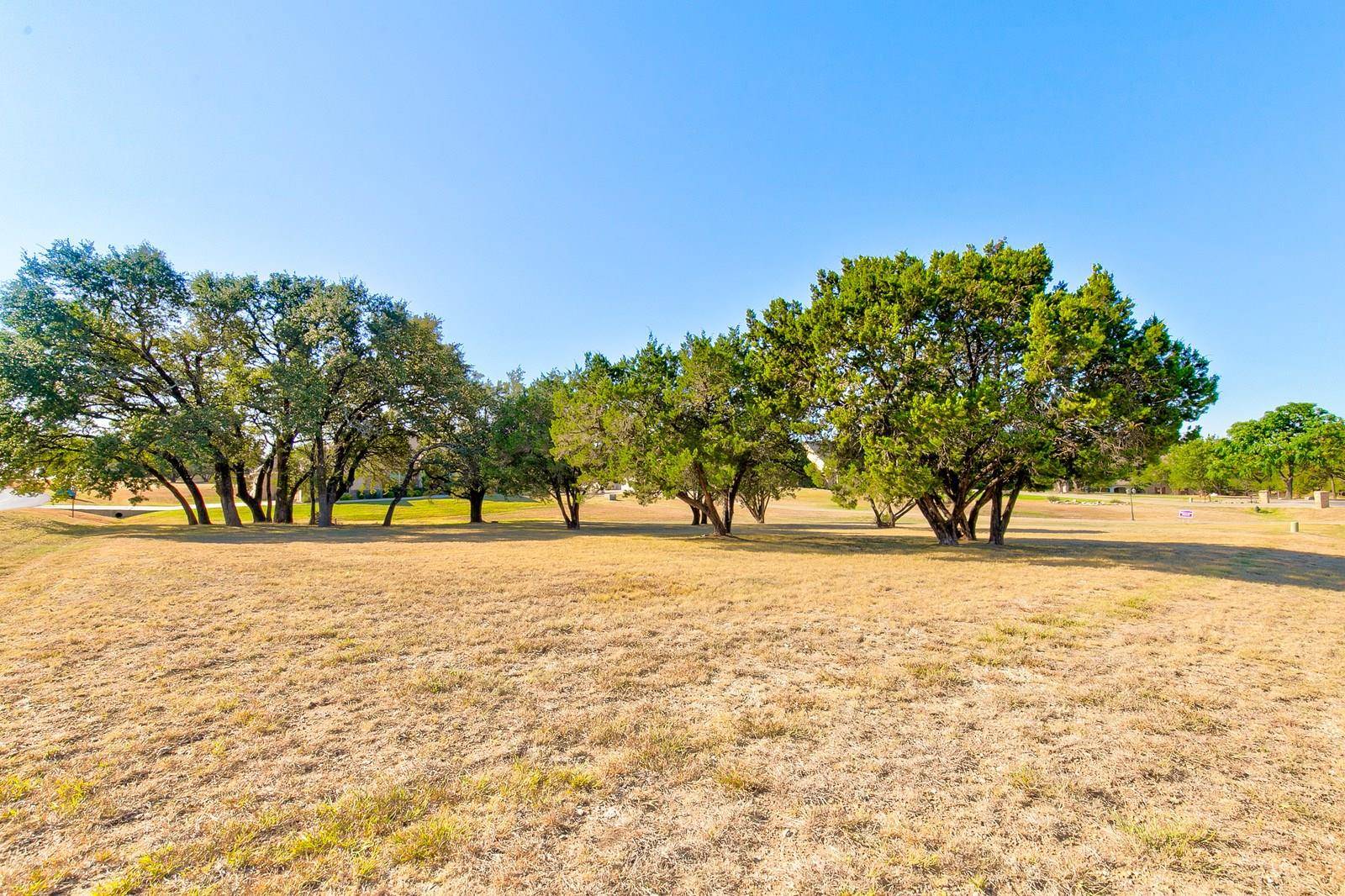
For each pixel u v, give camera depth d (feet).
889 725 16.16
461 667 21.17
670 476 65.41
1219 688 19.16
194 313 94.53
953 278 57.41
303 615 28.48
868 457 55.31
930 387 56.18
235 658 21.74
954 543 67.51
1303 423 203.10
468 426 112.16
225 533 80.59
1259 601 33.09
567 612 30.01
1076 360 46.80
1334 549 63.82
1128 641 24.72
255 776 13.15
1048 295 53.93
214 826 11.16
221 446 90.27
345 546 63.87
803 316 64.28
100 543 62.23
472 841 10.80
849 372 59.21
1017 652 23.09
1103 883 9.69
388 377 99.71
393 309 108.17
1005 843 10.78
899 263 60.90
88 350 80.07
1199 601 33.09
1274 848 10.62
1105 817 11.64
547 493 113.91
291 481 114.62
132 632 24.97
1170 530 99.35
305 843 10.57
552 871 9.96
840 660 22.13
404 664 21.38
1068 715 16.89
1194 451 248.11
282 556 52.03
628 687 19.22
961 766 13.80
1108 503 212.02
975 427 50.14
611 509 190.29
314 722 16.19
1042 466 51.31
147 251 89.86
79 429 85.46
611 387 71.72
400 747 14.69
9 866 9.95
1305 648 23.75
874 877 9.82
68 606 29.78
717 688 19.16
